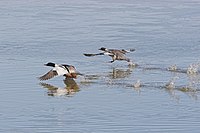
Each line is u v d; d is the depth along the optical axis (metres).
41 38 40.12
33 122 23.19
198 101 25.73
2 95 26.84
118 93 27.11
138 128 22.50
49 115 24.05
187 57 34.38
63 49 36.72
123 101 25.89
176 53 35.50
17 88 27.94
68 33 42.06
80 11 52.41
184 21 47.12
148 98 26.25
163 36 40.78
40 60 33.62
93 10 53.06
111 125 22.86
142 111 24.48
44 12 51.72
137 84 28.08
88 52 36.06
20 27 44.28
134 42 38.91
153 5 55.97
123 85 28.41
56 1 58.62
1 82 28.91
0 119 23.53
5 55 34.84
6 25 45.09
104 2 58.09
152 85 28.33
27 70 31.25
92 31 42.81
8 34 41.41
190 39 39.59
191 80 29.08
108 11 52.44
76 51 36.25
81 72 31.09
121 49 36.16
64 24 45.78
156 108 24.88
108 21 47.19
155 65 32.44
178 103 25.50
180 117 23.66
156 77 29.83
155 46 37.53
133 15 50.16
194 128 22.44
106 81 29.17
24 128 22.48
